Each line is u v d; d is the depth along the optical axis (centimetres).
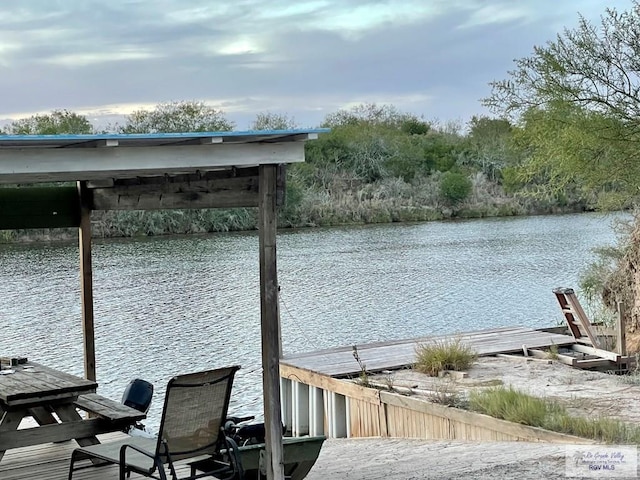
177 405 471
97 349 1686
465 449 734
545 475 541
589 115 1496
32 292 2409
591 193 1652
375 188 6000
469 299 2277
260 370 1491
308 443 550
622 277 1491
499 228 4678
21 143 413
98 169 445
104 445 527
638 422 776
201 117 5597
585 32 1490
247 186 517
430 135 6931
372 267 3045
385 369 1108
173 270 2964
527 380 1021
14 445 534
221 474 539
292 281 2697
